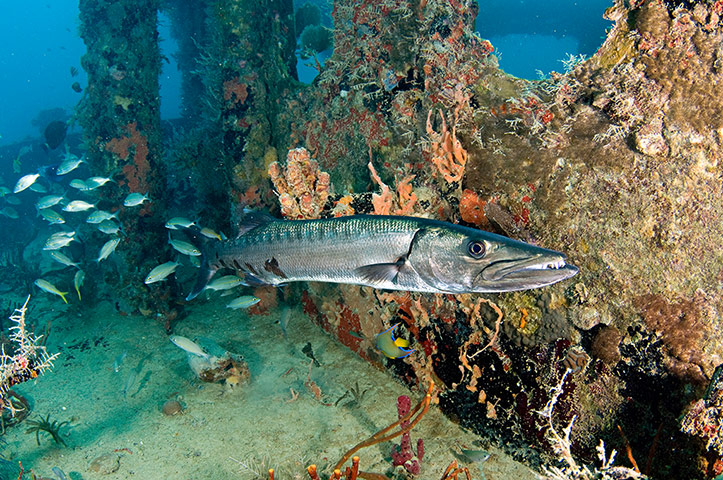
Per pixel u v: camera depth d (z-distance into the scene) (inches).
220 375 67.1
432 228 39.4
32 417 63.9
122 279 95.2
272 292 90.0
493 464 49.4
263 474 50.7
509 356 48.3
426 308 55.5
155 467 53.8
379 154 68.0
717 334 38.2
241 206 89.2
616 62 45.3
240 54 85.7
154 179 99.7
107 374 75.1
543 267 35.5
